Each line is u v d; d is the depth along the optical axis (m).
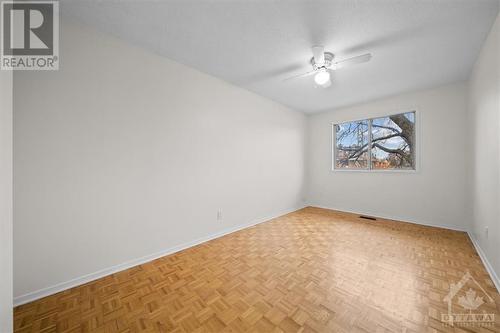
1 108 0.93
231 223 3.05
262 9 1.59
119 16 1.66
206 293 1.57
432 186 3.23
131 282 1.74
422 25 1.75
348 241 2.61
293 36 1.92
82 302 1.48
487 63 1.93
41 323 1.29
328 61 2.21
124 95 1.98
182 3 1.53
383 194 3.75
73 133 1.69
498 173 1.70
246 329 1.23
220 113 2.88
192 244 2.53
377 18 1.67
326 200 4.55
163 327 1.25
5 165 0.96
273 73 2.72
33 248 1.52
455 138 3.03
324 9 1.58
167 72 2.30
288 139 4.21
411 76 2.77
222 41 2.01
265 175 3.68
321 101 3.87
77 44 1.71
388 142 3.75
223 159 2.93
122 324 1.28
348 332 1.19
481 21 1.69
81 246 1.73
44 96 1.56
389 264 2.00
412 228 3.13
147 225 2.14
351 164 4.25
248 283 1.70
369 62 2.39
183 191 2.46
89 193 1.77
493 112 1.81
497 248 1.68
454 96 3.02
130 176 2.02
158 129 2.23
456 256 2.16
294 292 1.57
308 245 2.50
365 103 3.94
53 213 1.60
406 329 1.21
